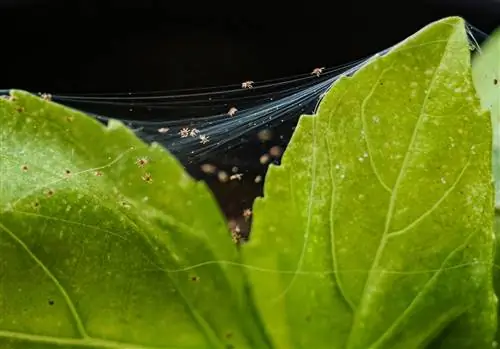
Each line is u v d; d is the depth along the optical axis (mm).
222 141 57
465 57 49
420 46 50
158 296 50
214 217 51
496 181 54
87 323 50
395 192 50
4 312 49
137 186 50
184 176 51
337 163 50
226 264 51
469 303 50
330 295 51
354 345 51
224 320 51
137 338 50
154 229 50
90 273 49
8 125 50
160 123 59
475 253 50
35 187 49
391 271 50
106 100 62
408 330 50
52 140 50
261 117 58
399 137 50
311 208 51
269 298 51
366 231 50
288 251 51
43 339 49
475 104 50
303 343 51
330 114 50
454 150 50
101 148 50
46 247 49
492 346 50
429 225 50
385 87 50
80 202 49
